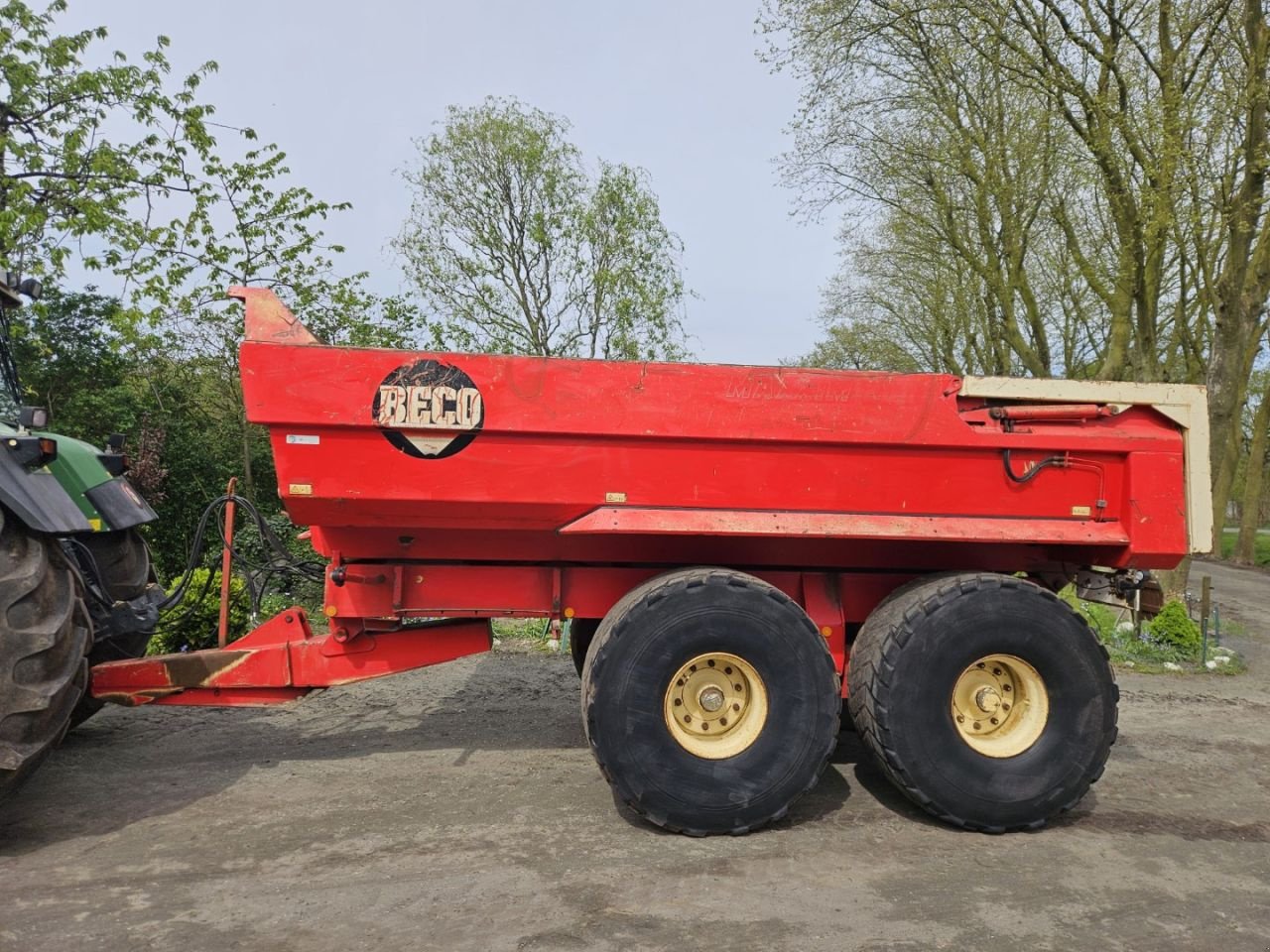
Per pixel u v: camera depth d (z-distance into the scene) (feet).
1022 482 13.16
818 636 12.46
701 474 12.62
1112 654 28.37
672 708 12.24
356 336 47.62
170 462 40.88
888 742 12.43
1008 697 13.14
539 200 59.88
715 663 12.43
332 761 15.30
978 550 14.73
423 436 12.14
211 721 17.78
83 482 15.87
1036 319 55.93
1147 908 10.46
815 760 12.32
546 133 59.52
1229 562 89.51
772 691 12.27
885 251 71.05
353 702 19.29
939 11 41.04
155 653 21.56
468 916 9.86
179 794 13.61
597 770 14.93
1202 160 39.86
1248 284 38.47
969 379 13.01
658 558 14.06
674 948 9.27
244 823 12.50
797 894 10.57
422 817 12.76
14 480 11.54
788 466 12.76
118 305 42.83
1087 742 12.83
